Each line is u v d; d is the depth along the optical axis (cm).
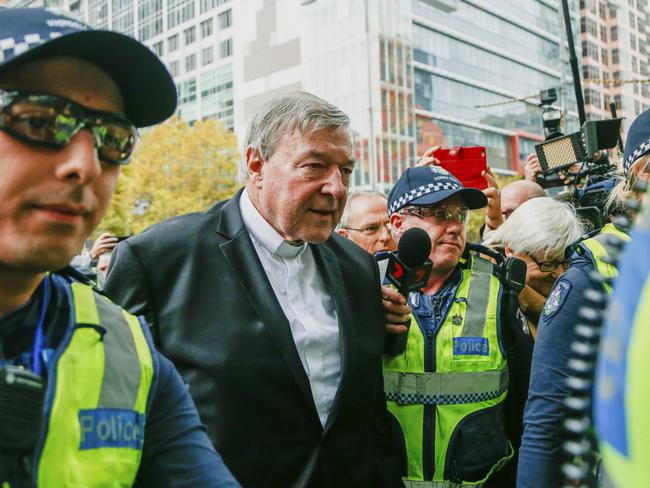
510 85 6531
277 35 5675
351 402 204
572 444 81
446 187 257
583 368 82
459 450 237
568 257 258
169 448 118
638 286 52
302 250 214
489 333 247
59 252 99
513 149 6469
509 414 256
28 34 97
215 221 212
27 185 97
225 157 3856
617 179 335
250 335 193
